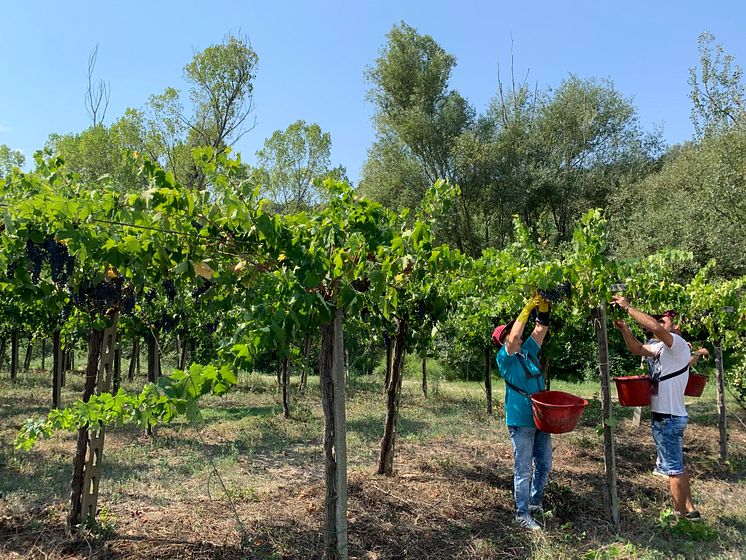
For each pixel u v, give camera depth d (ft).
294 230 11.39
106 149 33.06
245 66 50.78
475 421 33.12
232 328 17.34
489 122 79.92
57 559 12.98
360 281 12.46
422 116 75.92
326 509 12.48
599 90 84.64
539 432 16.98
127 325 25.66
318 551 13.73
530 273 15.23
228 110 50.80
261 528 14.93
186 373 10.09
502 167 76.43
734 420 33.99
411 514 16.34
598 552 14.40
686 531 15.79
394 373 20.67
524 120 81.76
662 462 17.07
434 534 15.14
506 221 80.84
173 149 44.29
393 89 82.48
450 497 17.79
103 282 14.30
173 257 11.59
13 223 11.28
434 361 63.36
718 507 18.16
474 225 83.76
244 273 11.81
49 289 13.38
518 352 16.40
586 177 82.53
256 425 31.86
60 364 35.68
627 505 18.16
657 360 17.29
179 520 15.48
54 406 35.24
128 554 13.25
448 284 20.15
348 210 11.85
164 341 41.75
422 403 41.68
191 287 18.07
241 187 10.83
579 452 24.75
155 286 16.20
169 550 13.50
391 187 79.97
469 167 74.13
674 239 49.55
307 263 10.57
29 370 63.21
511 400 16.38
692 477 22.03
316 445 27.20
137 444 26.66
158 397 10.07
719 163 47.60
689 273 45.14
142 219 10.69
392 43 82.38
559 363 44.14
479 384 55.83
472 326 28.22
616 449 25.64
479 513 16.76
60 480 20.15
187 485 19.52
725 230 46.60
